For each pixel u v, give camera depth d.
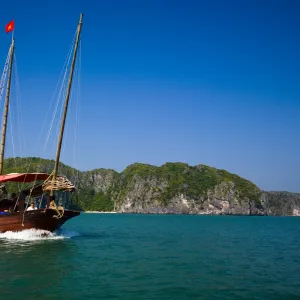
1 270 17.06
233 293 13.79
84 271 17.36
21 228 30.66
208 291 14.01
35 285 14.16
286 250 29.23
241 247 31.06
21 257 20.81
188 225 83.56
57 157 31.03
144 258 22.42
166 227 69.69
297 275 17.69
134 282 15.24
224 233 52.44
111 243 31.33
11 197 35.16
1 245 25.95
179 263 20.78
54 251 23.66
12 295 12.64
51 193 31.05
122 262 20.53
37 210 29.78
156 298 12.73
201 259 22.62
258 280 16.31
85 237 37.16
